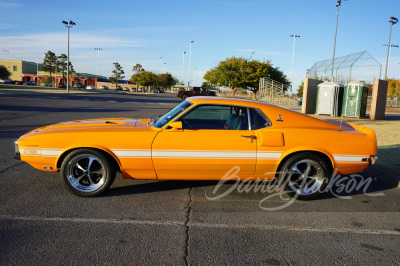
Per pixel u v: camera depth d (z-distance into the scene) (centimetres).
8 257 267
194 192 450
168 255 280
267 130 416
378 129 1164
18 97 2583
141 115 1515
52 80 9150
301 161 418
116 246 292
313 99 2016
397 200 450
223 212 383
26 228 320
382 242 322
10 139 778
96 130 407
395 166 586
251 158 410
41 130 425
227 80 4284
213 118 425
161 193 440
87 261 265
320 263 279
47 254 274
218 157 405
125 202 402
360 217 386
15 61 9656
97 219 348
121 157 397
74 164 399
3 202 386
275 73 4322
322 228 350
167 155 400
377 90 1664
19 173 506
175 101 3347
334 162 422
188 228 336
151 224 342
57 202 392
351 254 296
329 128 436
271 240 317
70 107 1861
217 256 282
